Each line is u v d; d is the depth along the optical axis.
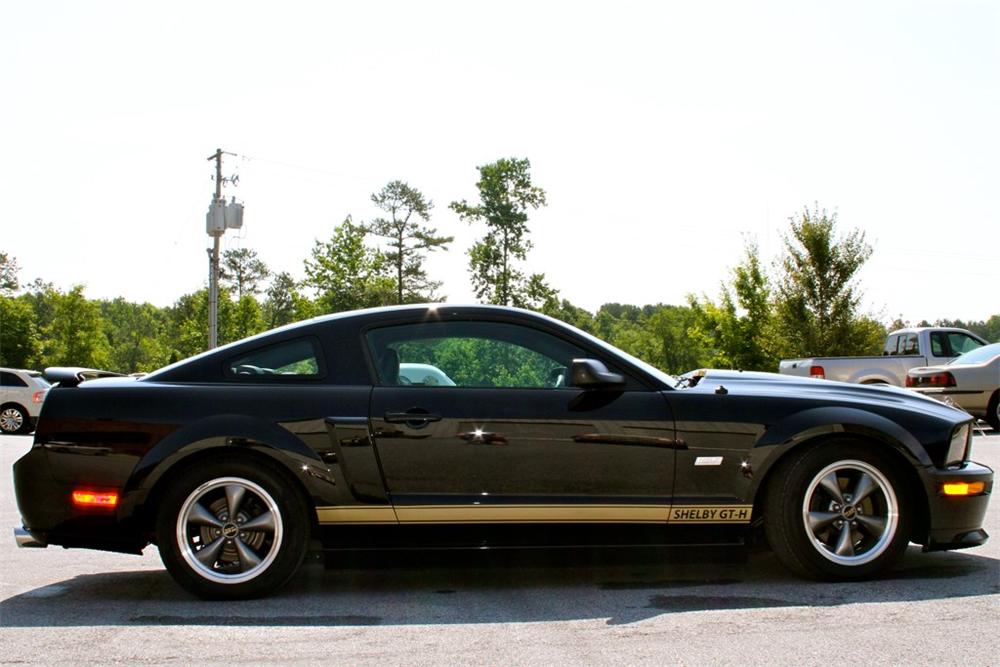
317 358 4.66
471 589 4.69
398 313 4.78
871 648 3.56
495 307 4.82
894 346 18.94
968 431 4.86
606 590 4.62
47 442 4.54
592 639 3.74
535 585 4.77
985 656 3.45
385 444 4.48
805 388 4.90
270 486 4.48
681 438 4.54
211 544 4.51
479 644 3.70
